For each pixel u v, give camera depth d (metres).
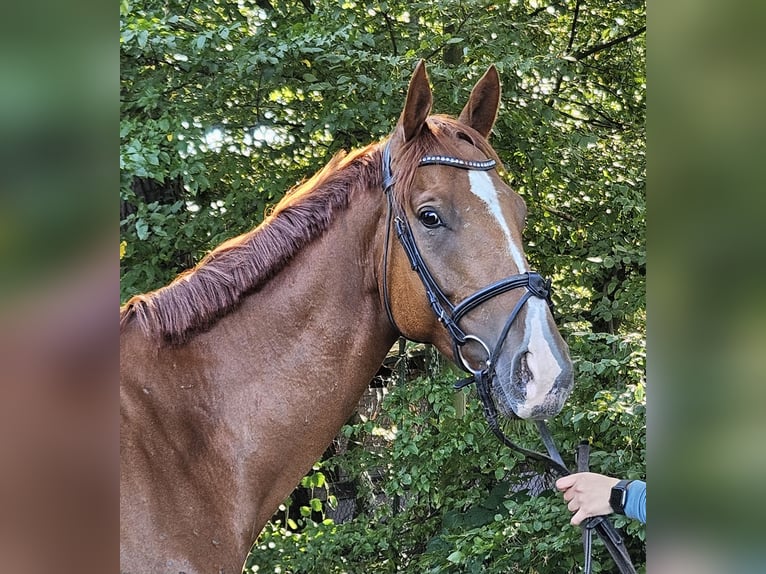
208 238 3.56
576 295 3.88
